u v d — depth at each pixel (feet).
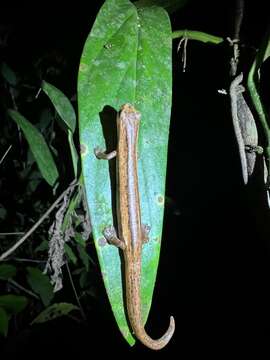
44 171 0.65
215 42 0.55
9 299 0.78
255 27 0.65
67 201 0.63
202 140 1.12
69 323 1.34
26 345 1.24
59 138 0.94
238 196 1.20
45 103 1.01
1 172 1.14
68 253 0.90
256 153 0.50
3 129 1.11
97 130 0.41
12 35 1.03
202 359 1.37
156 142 0.43
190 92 0.99
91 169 0.41
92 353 1.33
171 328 0.52
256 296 1.33
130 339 0.46
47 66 1.01
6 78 1.05
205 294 1.39
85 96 0.41
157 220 0.44
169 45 0.43
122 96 0.42
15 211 1.15
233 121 0.49
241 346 1.35
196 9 0.81
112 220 0.43
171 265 1.40
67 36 0.97
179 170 1.20
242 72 0.50
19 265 1.17
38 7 0.99
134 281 0.45
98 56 0.42
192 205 1.26
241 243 1.28
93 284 1.23
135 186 0.45
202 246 1.34
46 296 0.96
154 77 0.42
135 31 0.43
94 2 0.93
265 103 0.55
